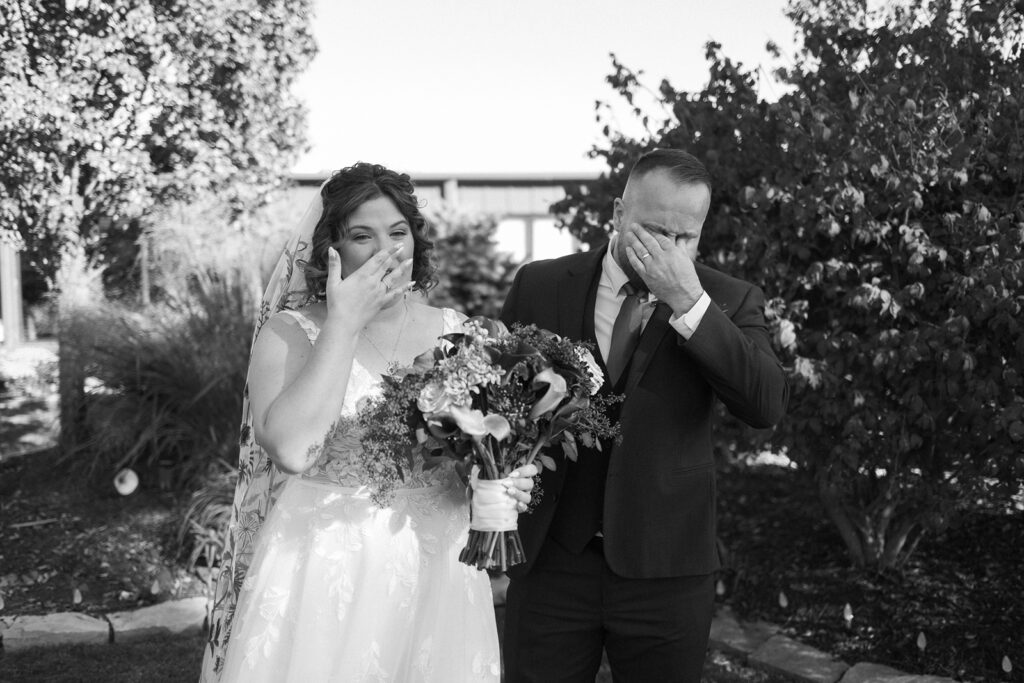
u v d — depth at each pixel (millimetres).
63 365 5516
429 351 1931
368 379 2020
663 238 2041
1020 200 3365
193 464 4973
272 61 6691
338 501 1972
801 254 3566
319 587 1932
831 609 3672
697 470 2232
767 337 2303
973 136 3340
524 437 1959
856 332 3680
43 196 5781
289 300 2193
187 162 6512
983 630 3338
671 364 2215
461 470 1938
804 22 3934
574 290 2336
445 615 2049
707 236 3898
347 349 1852
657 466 2189
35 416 7410
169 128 6219
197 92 6309
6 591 3988
